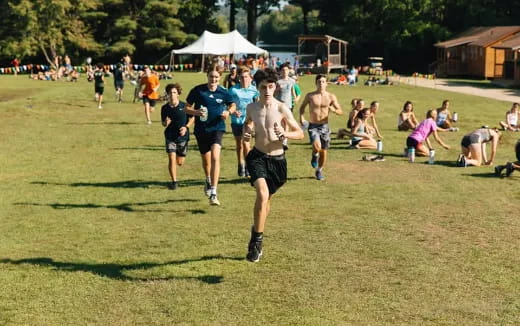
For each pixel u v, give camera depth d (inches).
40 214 428.1
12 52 2502.5
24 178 548.4
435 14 2906.0
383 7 2829.7
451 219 410.9
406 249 347.3
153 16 2881.4
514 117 901.2
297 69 2511.1
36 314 265.9
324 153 532.1
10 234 381.7
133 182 529.3
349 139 778.8
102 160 636.7
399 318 259.4
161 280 302.5
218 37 2475.4
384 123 965.8
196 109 450.6
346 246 352.2
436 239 366.6
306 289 289.7
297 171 574.6
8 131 842.8
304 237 369.4
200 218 414.6
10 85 1781.5
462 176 554.9
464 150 613.9
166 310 268.5
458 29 2928.2
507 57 2151.8
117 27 2802.7
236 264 323.9
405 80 2176.4
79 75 2367.1
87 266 322.7
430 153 619.8
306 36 2662.4
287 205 447.8
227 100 452.1
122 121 971.3
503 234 377.4
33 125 908.6
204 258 333.4
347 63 3041.3
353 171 577.0
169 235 376.5
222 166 596.7
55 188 507.2
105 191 495.2
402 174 563.8
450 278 303.6
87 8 2746.1
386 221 405.1
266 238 367.9
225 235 374.9
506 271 313.4
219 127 450.0
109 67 2573.8
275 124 310.8
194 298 280.7
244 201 458.9
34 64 2787.9
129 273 311.9
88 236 376.8
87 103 1226.6
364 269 315.6
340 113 530.0
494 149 608.1
